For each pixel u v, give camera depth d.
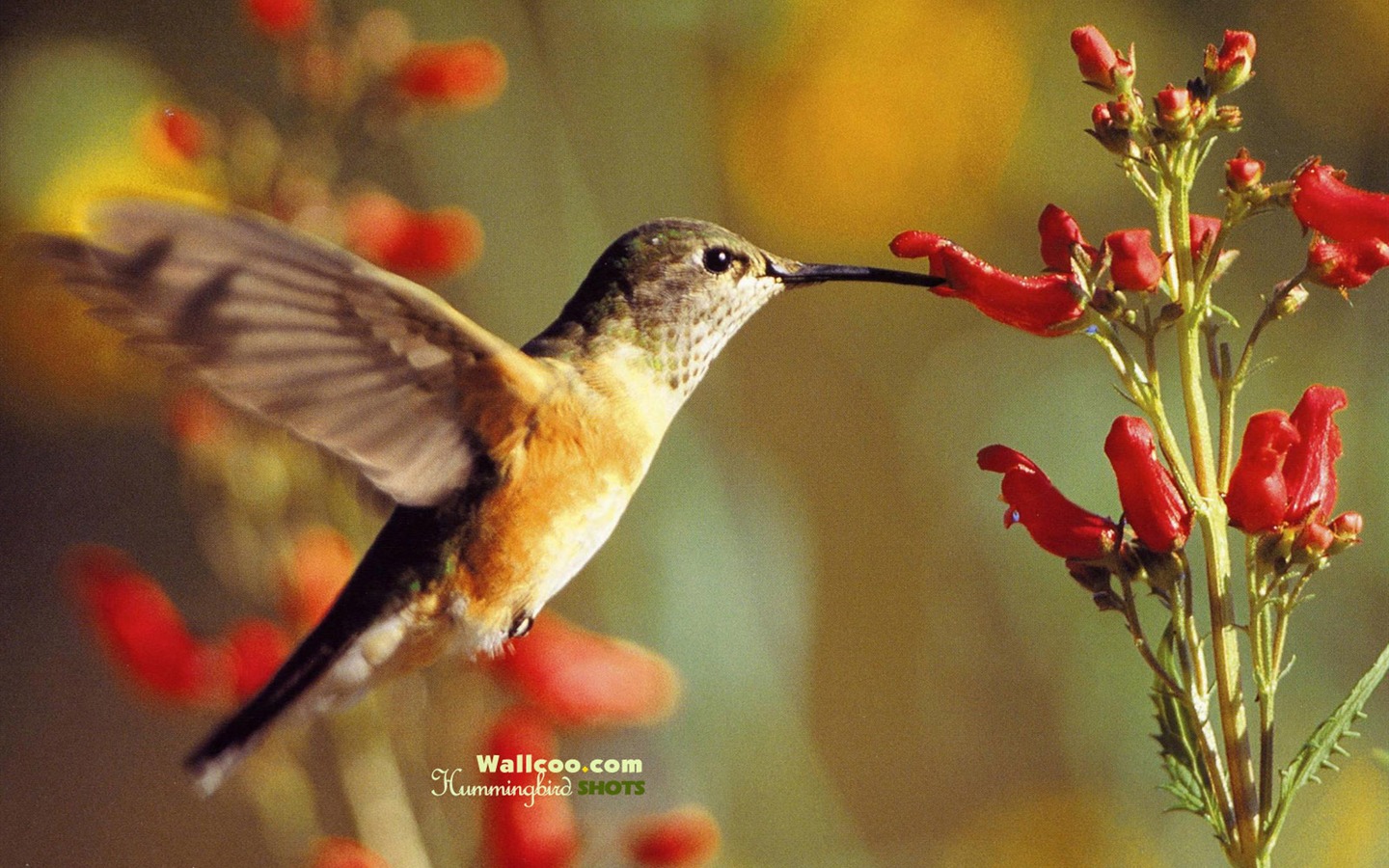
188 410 1.66
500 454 1.60
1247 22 2.33
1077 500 1.96
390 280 1.59
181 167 1.68
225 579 1.67
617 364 1.61
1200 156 1.57
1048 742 2.28
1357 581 1.91
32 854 2.37
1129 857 1.93
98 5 2.34
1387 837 1.84
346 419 1.59
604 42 1.96
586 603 1.98
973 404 2.23
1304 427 1.58
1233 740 1.57
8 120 2.12
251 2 1.68
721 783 1.72
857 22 2.35
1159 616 1.94
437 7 1.89
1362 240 1.57
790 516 1.92
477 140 1.85
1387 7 2.28
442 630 1.61
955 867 2.11
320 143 1.68
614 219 1.96
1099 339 1.58
